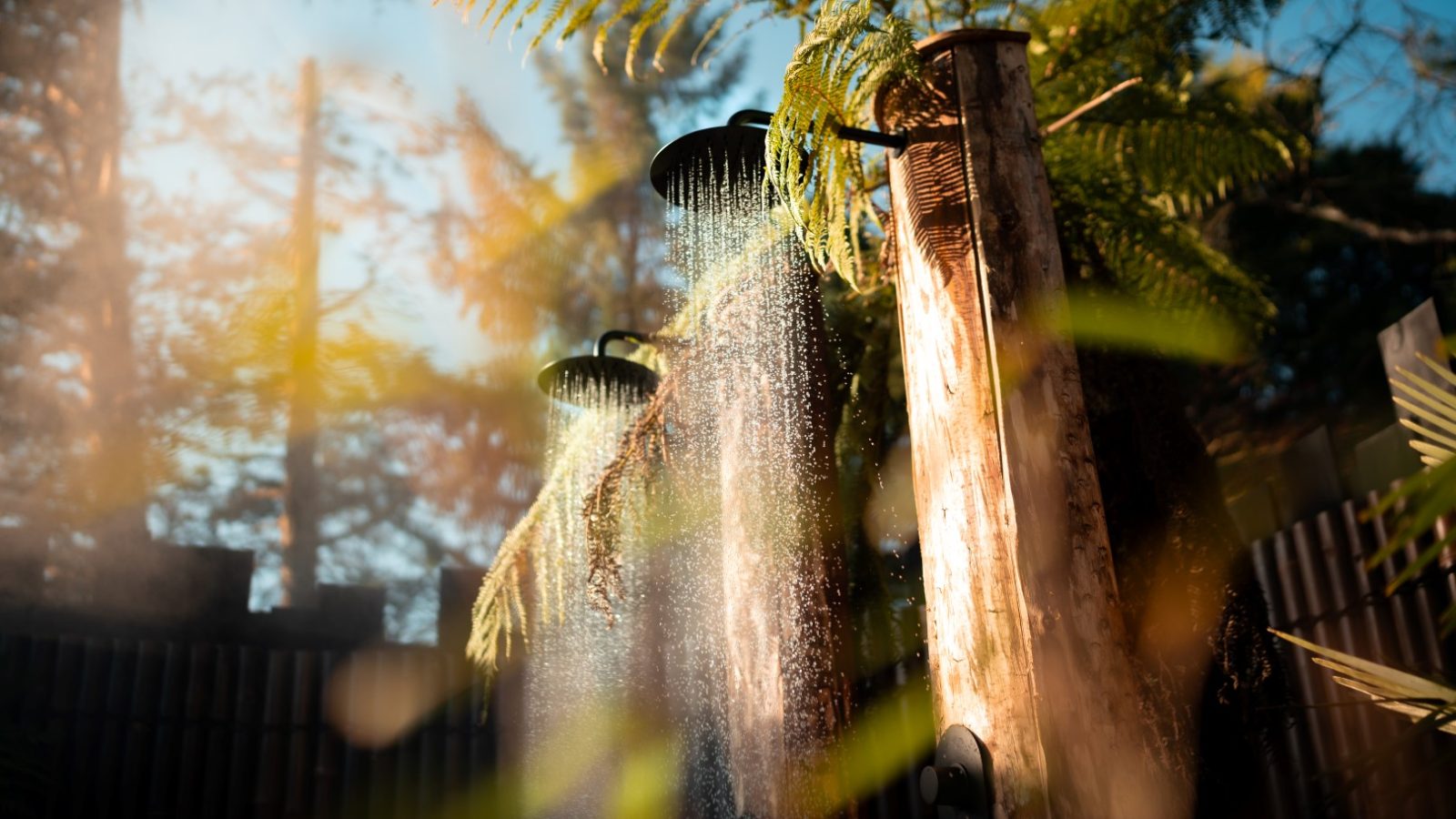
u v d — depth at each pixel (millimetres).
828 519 2338
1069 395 1877
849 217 2799
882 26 2180
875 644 3037
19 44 11055
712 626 3617
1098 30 3180
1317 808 1600
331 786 5008
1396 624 3258
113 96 11508
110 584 5590
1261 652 2312
